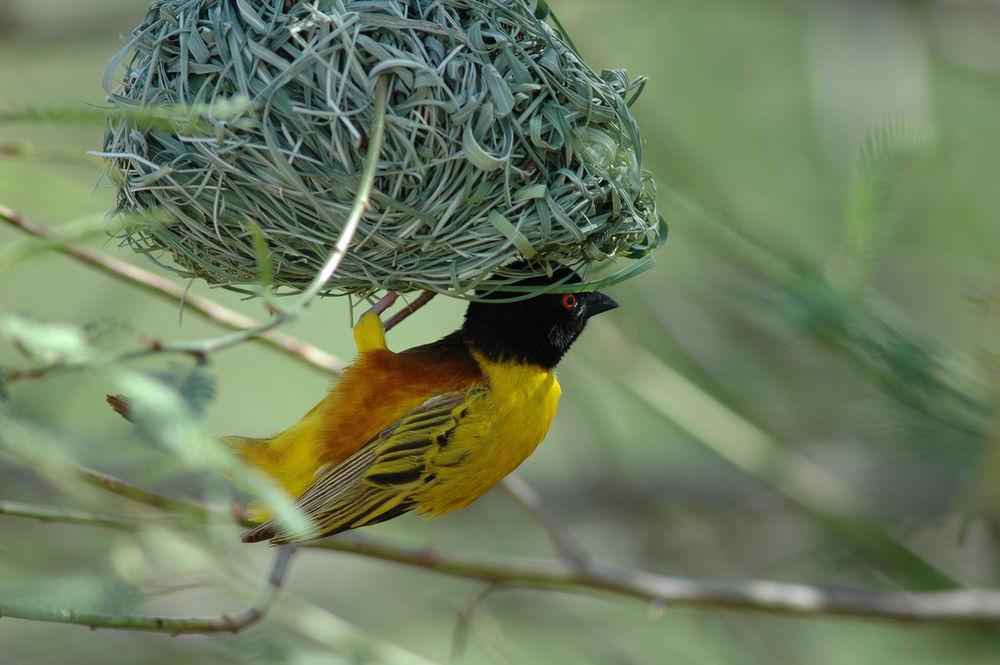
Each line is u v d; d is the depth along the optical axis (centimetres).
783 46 1711
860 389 1460
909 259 1404
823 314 1022
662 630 1380
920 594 1190
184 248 749
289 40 688
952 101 1606
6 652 1202
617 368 1297
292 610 985
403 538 1495
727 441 1296
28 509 821
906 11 1530
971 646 1411
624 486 1627
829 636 1442
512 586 1091
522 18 730
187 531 908
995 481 1009
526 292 801
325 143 686
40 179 640
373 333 870
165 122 664
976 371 1038
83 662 1205
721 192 1492
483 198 719
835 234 1343
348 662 942
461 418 876
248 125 682
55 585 768
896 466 1468
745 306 1127
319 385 1548
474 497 913
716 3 1714
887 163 1009
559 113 732
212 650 1141
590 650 1331
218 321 950
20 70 1659
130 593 799
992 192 1425
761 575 1572
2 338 562
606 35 1703
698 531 1623
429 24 695
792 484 1300
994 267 1214
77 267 1458
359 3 692
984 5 1603
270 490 529
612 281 790
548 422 927
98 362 530
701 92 1692
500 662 1056
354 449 860
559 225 748
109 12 1586
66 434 588
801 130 1653
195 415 571
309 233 716
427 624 1445
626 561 1612
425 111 692
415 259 739
